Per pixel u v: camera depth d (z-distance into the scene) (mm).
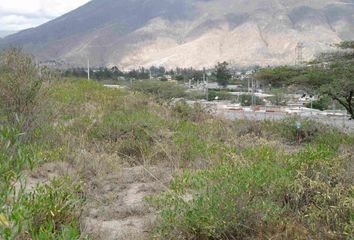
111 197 5332
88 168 6293
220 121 10836
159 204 4707
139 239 4164
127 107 11367
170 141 8078
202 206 4102
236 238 4043
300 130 10133
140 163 7137
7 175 3908
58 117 8484
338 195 4391
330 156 5645
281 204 4520
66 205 4062
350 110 12727
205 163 6781
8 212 3408
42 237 3148
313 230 3930
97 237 4141
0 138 4332
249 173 4727
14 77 7039
